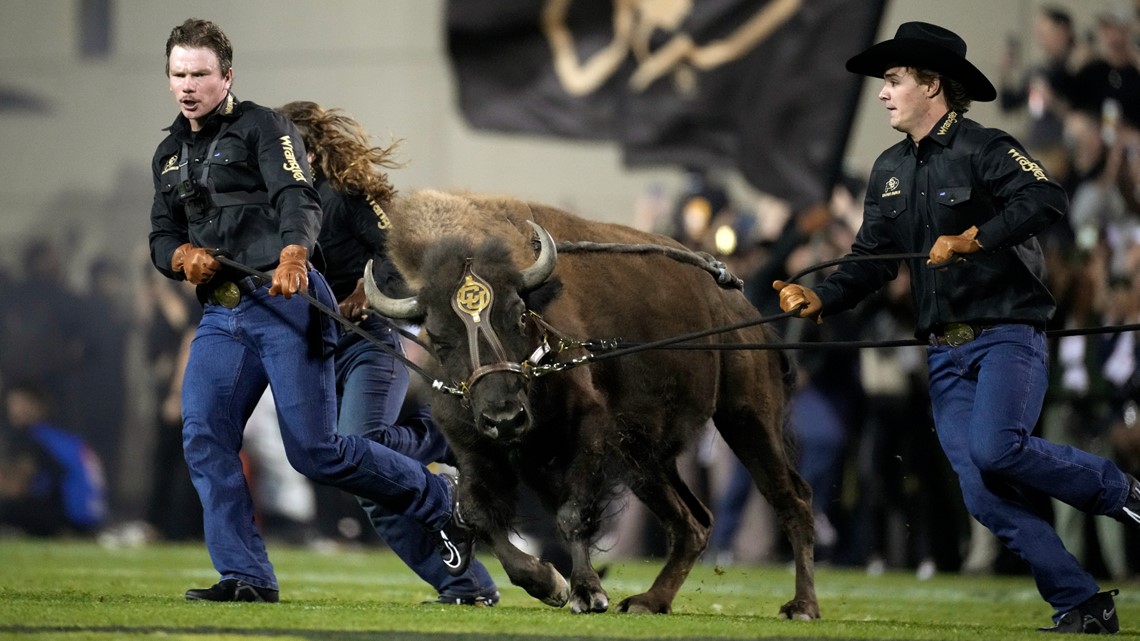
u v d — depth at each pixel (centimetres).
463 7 5047
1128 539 4109
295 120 2445
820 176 4675
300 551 5016
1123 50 4578
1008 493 2183
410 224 2308
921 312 2222
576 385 2239
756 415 2645
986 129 2164
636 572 4166
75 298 6650
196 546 5125
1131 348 4038
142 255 6200
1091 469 2120
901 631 2095
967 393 2209
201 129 2223
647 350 2272
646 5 4903
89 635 1802
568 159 6512
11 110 7200
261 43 6969
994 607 3036
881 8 4662
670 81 4872
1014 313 2153
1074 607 2150
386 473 2278
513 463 2267
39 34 7206
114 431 6619
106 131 7156
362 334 2186
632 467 2406
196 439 2244
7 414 6506
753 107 4766
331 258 2470
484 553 4938
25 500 5700
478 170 6631
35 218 7169
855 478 4516
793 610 2431
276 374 2209
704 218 4547
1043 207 2059
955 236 2075
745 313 2700
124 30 7156
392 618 2039
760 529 4538
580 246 2430
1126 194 4297
